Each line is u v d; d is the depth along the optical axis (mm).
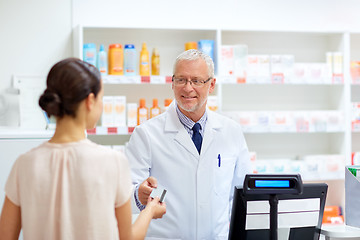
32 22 3416
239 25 3719
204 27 3408
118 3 3533
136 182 2020
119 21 3537
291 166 3527
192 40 3648
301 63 3533
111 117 3250
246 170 2258
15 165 1261
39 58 3424
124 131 3209
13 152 2285
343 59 3592
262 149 3816
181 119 2105
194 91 1939
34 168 1221
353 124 3617
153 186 1777
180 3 3631
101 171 1231
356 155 3664
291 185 1423
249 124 3447
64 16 3461
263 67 3455
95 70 1269
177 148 2078
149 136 2102
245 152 2262
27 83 3371
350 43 3939
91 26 3254
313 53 3859
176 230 2037
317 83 3510
